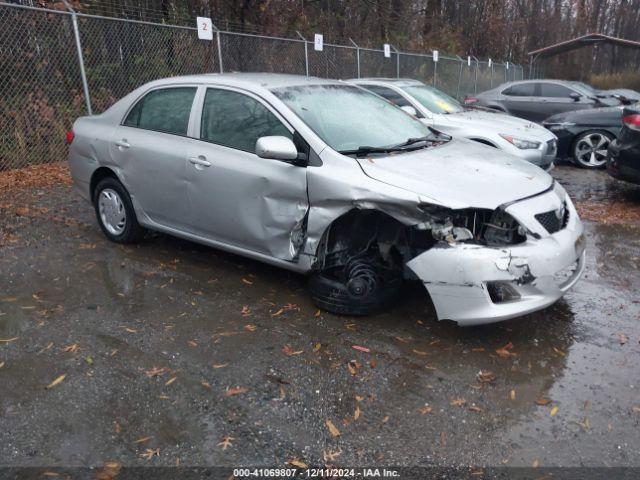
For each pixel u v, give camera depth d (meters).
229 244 4.76
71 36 9.67
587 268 5.31
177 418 3.06
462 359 3.67
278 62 13.26
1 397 3.23
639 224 6.75
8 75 9.02
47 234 6.02
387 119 5.00
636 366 3.59
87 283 4.80
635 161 7.22
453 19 29.17
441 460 2.77
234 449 2.84
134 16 13.09
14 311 4.27
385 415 3.11
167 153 4.95
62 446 2.85
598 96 15.76
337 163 4.02
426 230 3.79
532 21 34.28
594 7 39.00
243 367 3.55
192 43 11.38
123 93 10.59
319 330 4.02
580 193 8.41
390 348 3.79
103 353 3.69
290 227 4.23
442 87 20.42
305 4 17.25
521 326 4.11
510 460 2.77
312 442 2.89
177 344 3.82
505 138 8.30
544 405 3.20
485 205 3.62
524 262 3.57
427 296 4.57
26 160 9.08
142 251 5.57
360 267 4.07
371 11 21.47
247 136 4.52
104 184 5.69
